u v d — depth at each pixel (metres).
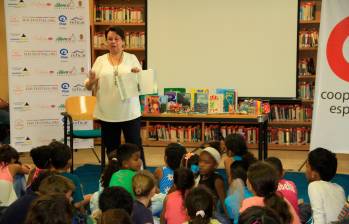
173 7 7.58
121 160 3.61
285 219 2.45
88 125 6.69
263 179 2.76
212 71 7.60
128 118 4.64
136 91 4.58
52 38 6.50
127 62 4.67
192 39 7.59
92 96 6.18
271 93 7.50
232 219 3.30
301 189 5.12
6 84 7.50
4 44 7.45
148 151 7.20
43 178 2.78
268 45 7.43
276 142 7.41
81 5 6.47
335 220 2.94
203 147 4.57
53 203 2.00
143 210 2.76
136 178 2.96
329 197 3.01
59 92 6.59
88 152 7.22
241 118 5.57
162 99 5.94
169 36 7.63
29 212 2.01
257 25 7.43
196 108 5.84
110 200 2.45
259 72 7.50
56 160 3.48
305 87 7.45
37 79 6.54
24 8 6.43
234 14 7.46
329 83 5.20
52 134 6.64
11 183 3.65
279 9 7.36
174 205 3.06
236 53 7.52
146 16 7.65
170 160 3.94
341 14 5.12
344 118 5.19
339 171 6.02
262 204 2.60
